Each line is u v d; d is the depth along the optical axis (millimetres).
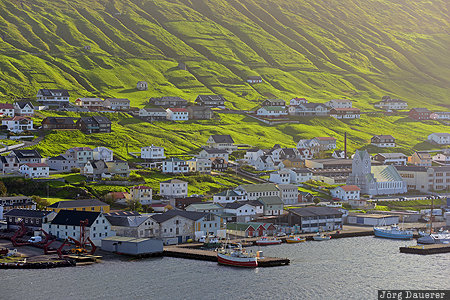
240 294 195125
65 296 190000
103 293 193250
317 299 192625
